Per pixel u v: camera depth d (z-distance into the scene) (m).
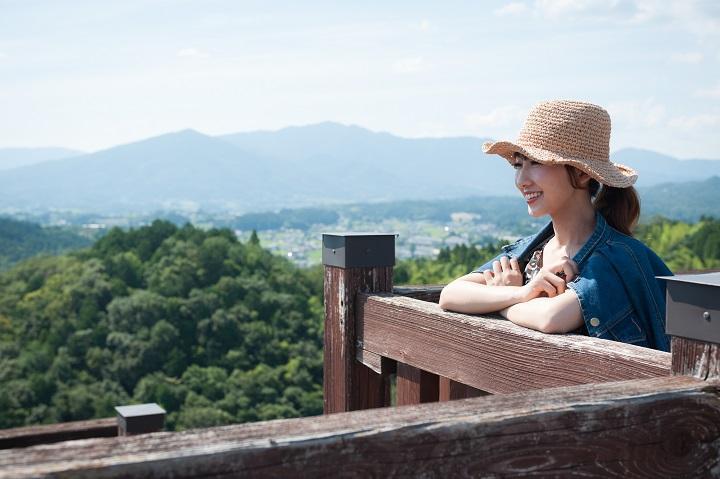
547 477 0.99
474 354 1.78
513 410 0.98
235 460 0.81
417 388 2.12
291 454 0.84
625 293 1.73
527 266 2.06
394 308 2.09
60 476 0.74
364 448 0.88
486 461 0.95
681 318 1.17
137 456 0.78
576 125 1.86
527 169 1.91
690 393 1.09
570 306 1.66
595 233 1.84
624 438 1.04
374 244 2.29
